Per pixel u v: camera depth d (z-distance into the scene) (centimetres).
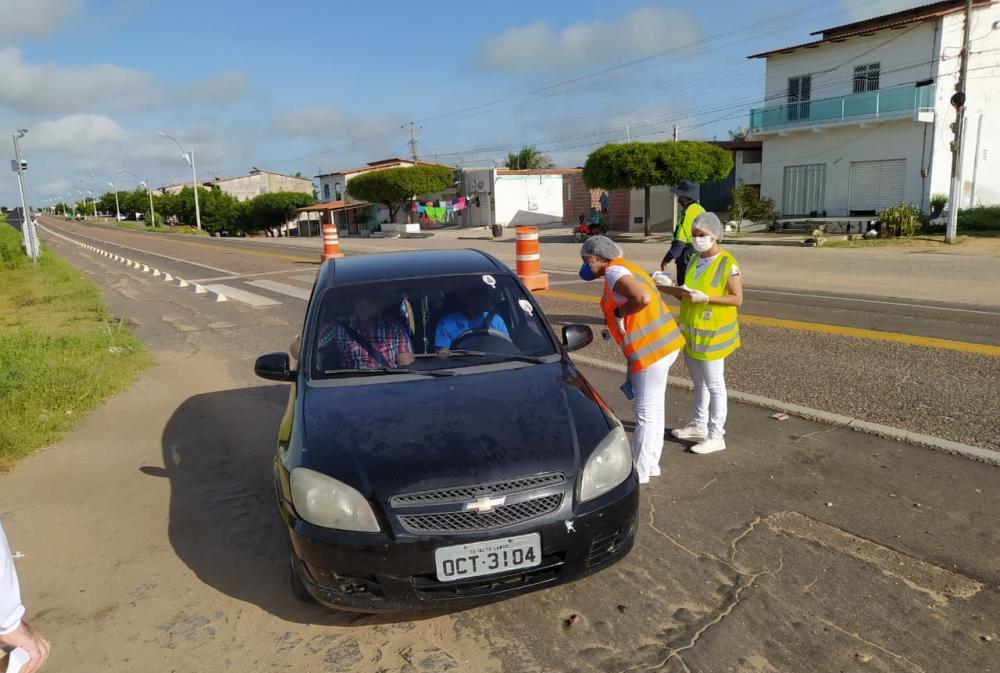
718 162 2927
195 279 1922
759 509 389
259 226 7138
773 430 509
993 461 429
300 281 1692
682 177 2867
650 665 269
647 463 419
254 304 1341
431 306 400
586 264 429
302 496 286
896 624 285
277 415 622
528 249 1184
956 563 326
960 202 2733
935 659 264
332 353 374
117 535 402
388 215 5553
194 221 8550
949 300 1030
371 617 310
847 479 420
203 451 540
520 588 283
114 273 2361
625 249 2567
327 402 335
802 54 3034
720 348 455
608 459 304
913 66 2661
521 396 332
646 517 387
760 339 809
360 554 272
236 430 588
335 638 297
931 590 306
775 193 3194
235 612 320
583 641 285
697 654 273
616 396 625
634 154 2870
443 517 275
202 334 1060
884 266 1538
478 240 3603
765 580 320
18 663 186
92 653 294
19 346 926
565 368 369
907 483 410
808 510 385
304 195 6944
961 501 385
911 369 642
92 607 329
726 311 452
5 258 2738
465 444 295
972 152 2717
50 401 663
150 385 753
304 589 316
